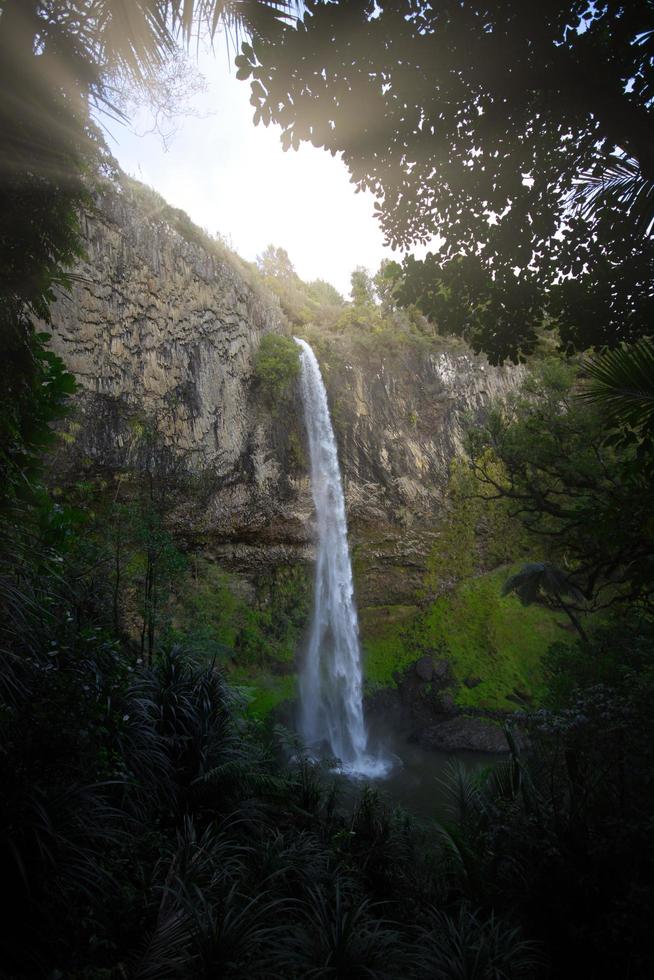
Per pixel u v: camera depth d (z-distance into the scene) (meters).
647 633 7.60
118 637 5.88
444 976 2.91
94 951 2.34
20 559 3.28
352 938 3.01
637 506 4.72
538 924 3.54
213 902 2.94
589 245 3.71
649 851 3.65
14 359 3.33
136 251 17.62
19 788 2.36
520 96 3.17
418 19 3.00
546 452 9.20
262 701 20.42
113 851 2.99
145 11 2.70
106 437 16.34
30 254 3.31
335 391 27.02
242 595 22.89
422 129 3.46
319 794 6.29
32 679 2.75
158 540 10.77
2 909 2.20
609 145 3.29
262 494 22.91
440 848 5.91
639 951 3.11
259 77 3.19
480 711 22.75
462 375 29.89
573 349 4.23
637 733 4.71
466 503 28.77
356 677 24.94
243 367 22.66
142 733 4.29
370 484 27.16
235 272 22.55
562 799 4.85
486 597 27.41
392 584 27.50
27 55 2.75
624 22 2.75
